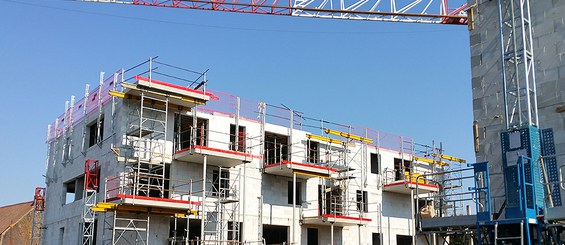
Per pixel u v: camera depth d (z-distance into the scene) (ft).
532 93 64.59
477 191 63.21
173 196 116.37
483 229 62.44
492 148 68.23
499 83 68.74
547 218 57.88
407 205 167.73
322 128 149.89
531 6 66.85
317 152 148.66
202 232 112.06
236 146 125.08
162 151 116.78
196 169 122.42
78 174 127.54
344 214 146.10
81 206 120.37
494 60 69.72
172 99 115.96
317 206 143.33
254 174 132.26
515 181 61.16
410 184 152.56
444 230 70.69
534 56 65.82
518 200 60.13
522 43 64.95
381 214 158.71
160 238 111.96
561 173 61.11
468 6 73.41
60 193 135.74
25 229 182.70
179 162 119.85
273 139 143.54
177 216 112.88
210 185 123.75
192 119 126.72
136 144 113.09
